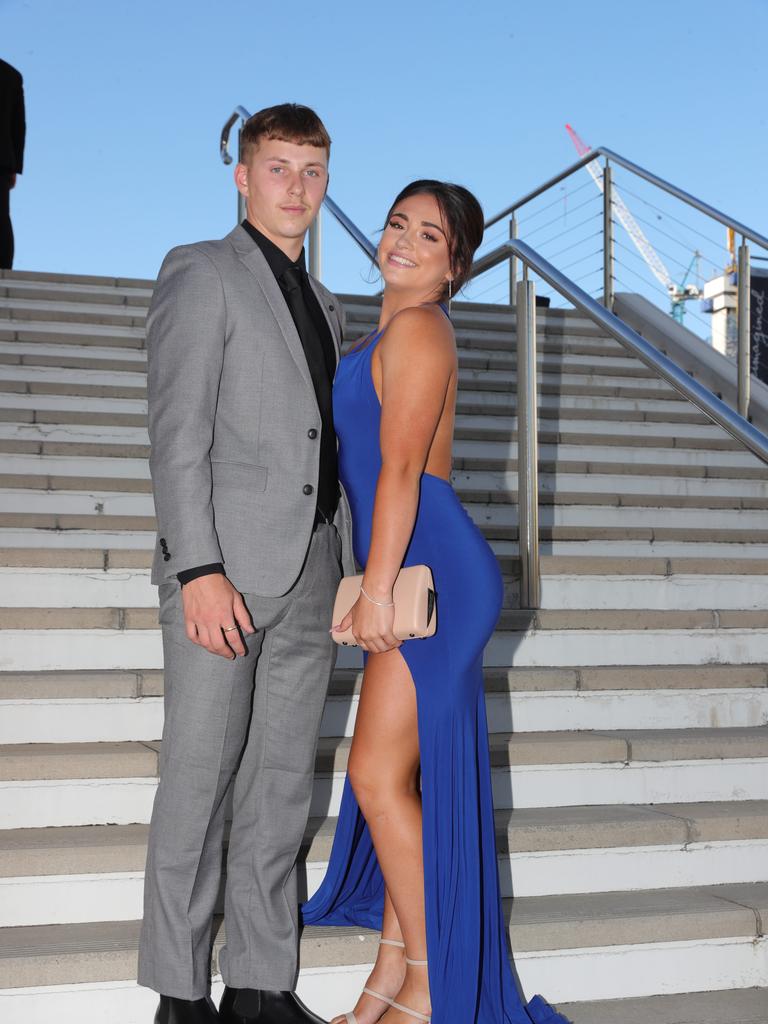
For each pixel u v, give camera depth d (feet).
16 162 20.48
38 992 7.22
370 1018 7.36
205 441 6.77
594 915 8.27
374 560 6.87
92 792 8.66
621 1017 7.88
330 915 8.16
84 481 13.34
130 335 17.94
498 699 10.41
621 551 13.93
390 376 6.95
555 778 9.71
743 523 15.56
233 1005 7.23
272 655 7.24
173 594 7.00
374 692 7.22
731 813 9.42
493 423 17.63
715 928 8.39
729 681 11.02
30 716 9.27
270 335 7.01
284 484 7.01
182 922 6.97
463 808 7.16
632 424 18.08
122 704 9.45
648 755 9.91
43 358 16.28
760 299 20.03
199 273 6.90
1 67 20.12
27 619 10.09
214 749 6.93
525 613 11.28
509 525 14.66
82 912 7.98
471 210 7.37
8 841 8.10
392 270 7.32
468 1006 7.07
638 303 23.13
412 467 6.90
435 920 7.06
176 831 6.97
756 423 18.67
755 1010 8.03
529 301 11.85
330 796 9.28
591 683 10.65
